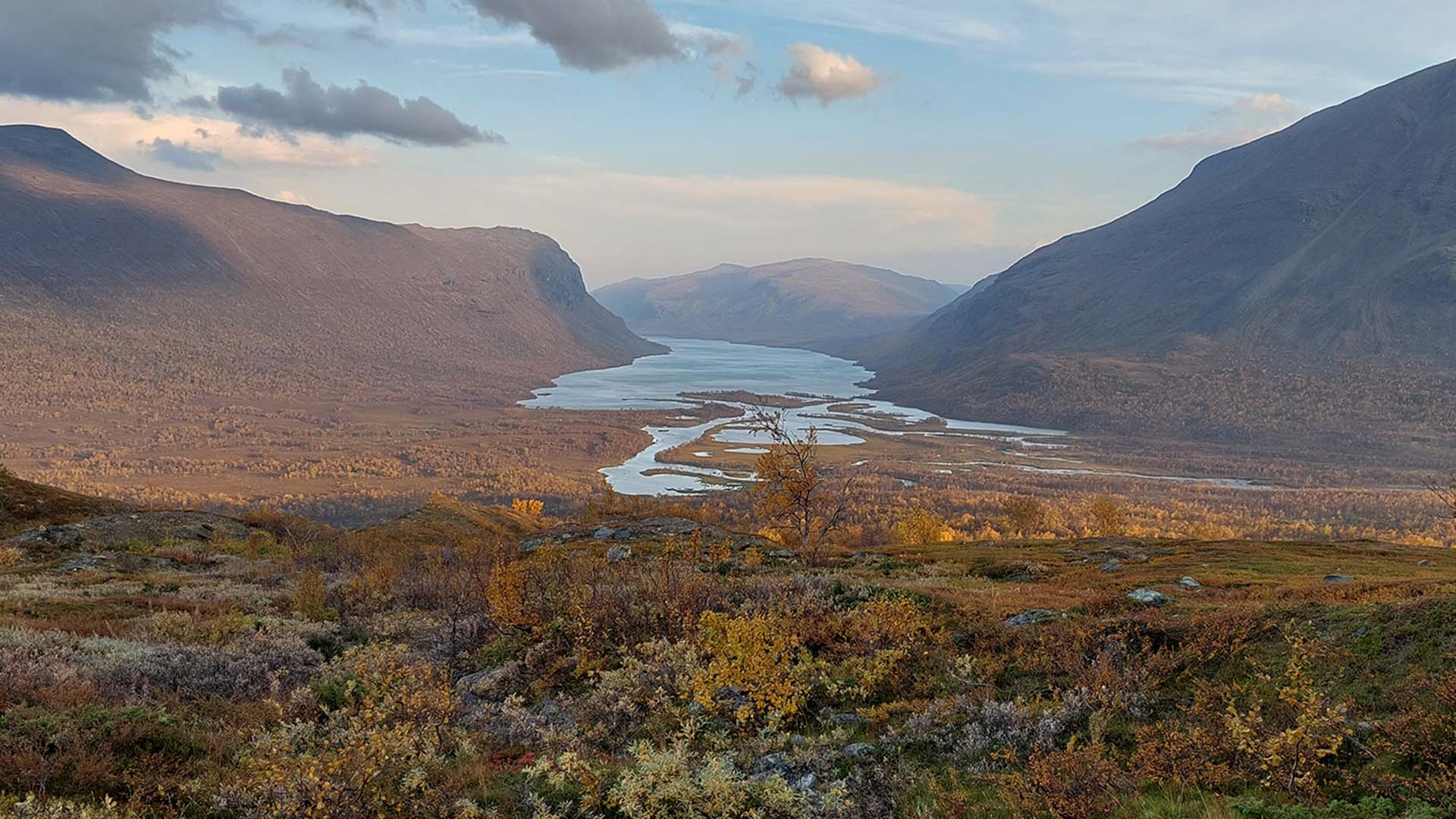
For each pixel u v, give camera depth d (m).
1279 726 11.21
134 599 29.00
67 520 56.56
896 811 10.59
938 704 13.89
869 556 53.84
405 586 30.38
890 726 13.55
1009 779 10.75
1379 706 11.64
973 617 20.02
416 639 23.19
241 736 13.53
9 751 11.52
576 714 15.26
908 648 17.50
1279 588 25.48
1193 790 9.82
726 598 22.92
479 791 11.61
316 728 14.56
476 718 15.48
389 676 16.16
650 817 10.22
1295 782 9.55
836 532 75.06
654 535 64.12
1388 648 13.12
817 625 19.16
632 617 20.83
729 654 15.06
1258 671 13.50
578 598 21.48
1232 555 50.84
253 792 10.80
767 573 34.16
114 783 11.24
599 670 17.41
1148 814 9.18
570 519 99.81
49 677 15.50
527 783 11.73
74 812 9.88
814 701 15.41
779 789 10.53
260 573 41.31
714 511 90.44
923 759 12.33
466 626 22.91
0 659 16.36
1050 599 22.83
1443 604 13.62
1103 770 10.32
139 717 13.34
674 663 16.69
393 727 13.52
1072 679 14.80
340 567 42.38
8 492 58.34
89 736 12.23
